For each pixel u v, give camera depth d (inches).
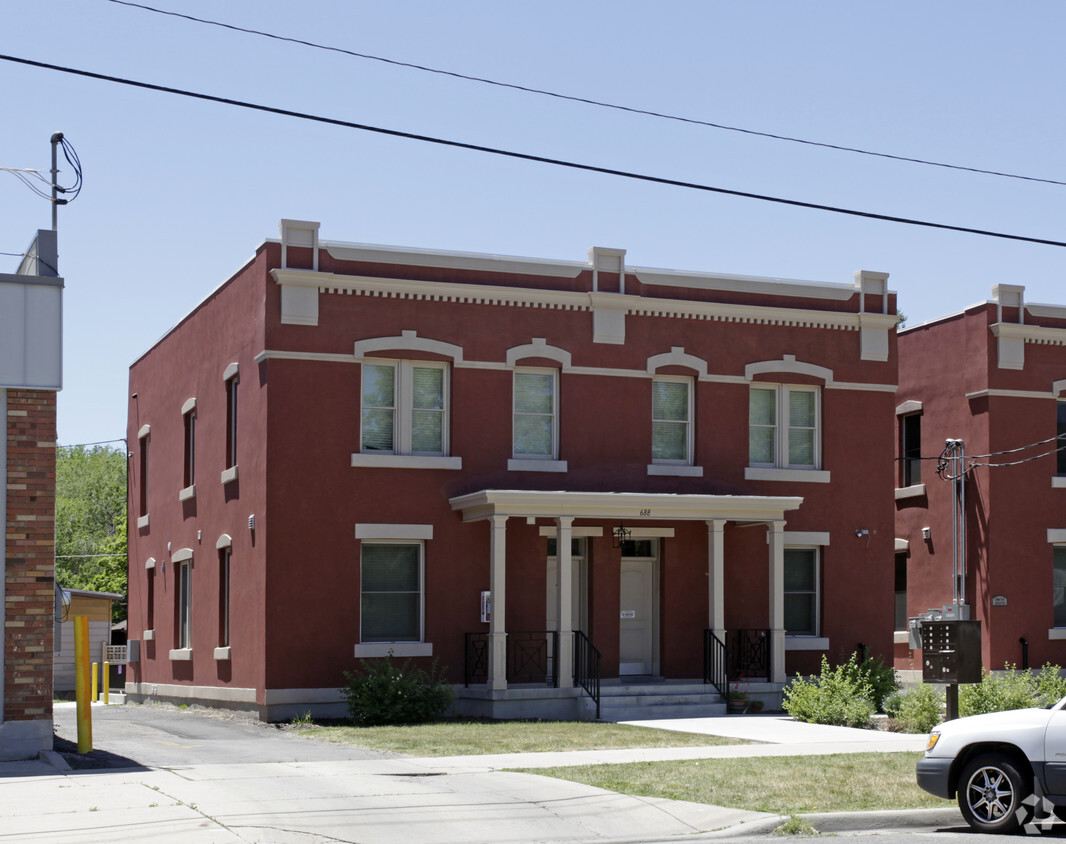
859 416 1069.8
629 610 1005.2
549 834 474.3
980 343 1195.9
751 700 959.0
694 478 1015.0
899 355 1315.2
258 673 904.9
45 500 630.5
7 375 623.5
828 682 904.3
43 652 624.7
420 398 961.5
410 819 484.1
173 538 1143.6
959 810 521.0
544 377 994.7
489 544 960.3
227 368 997.8
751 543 1025.5
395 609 941.2
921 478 1269.7
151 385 1250.6
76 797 508.1
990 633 1159.6
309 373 923.4
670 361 1015.6
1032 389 1197.1
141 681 1239.5
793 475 1042.7
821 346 1061.8
